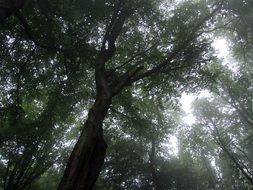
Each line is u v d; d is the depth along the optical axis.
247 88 32.34
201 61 17.92
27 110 25.06
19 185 27.56
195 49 17.44
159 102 20.98
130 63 19.61
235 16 18.80
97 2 15.82
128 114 21.77
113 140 35.94
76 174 10.17
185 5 19.28
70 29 15.68
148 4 17.94
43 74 18.58
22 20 12.96
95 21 16.52
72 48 16.00
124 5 17.02
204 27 19.11
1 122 18.52
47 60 17.81
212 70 27.05
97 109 12.34
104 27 17.20
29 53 17.23
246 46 20.77
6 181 28.92
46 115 23.08
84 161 10.54
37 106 25.66
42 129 25.44
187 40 17.50
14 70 17.89
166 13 19.75
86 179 10.27
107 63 20.08
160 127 25.94
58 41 15.73
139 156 38.22
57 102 20.78
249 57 25.44
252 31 18.97
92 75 20.75
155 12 18.80
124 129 23.95
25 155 27.11
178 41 18.66
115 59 20.09
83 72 19.42
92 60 17.17
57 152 29.36
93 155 11.02
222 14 18.55
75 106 21.95
